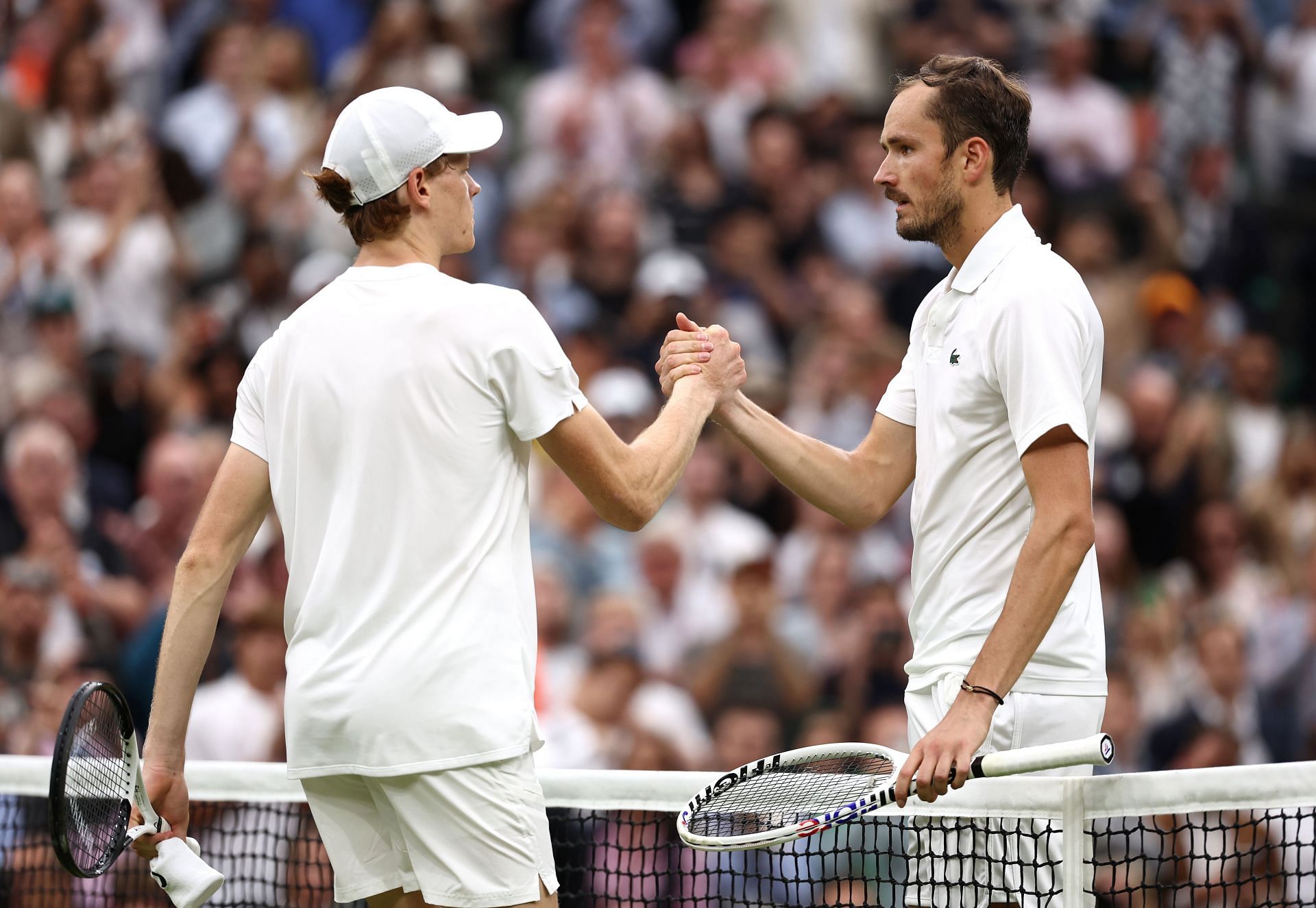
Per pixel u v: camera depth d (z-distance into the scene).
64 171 45.72
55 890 21.11
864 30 51.47
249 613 29.55
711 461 37.56
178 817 13.97
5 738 29.47
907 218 14.38
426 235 13.26
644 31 50.97
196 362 40.34
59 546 33.31
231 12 49.62
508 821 12.49
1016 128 14.32
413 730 12.29
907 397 15.62
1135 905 25.17
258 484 13.52
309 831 22.05
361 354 12.73
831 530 36.62
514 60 51.50
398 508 12.52
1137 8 51.84
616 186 46.09
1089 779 13.82
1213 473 40.56
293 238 43.34
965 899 14.29
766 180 45.88
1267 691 34.59
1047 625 12.84
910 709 14.20
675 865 24.72
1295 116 51.19
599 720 30.88
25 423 38.78
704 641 34.62
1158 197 48.47
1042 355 13.23
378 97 13.18
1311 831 24.98
